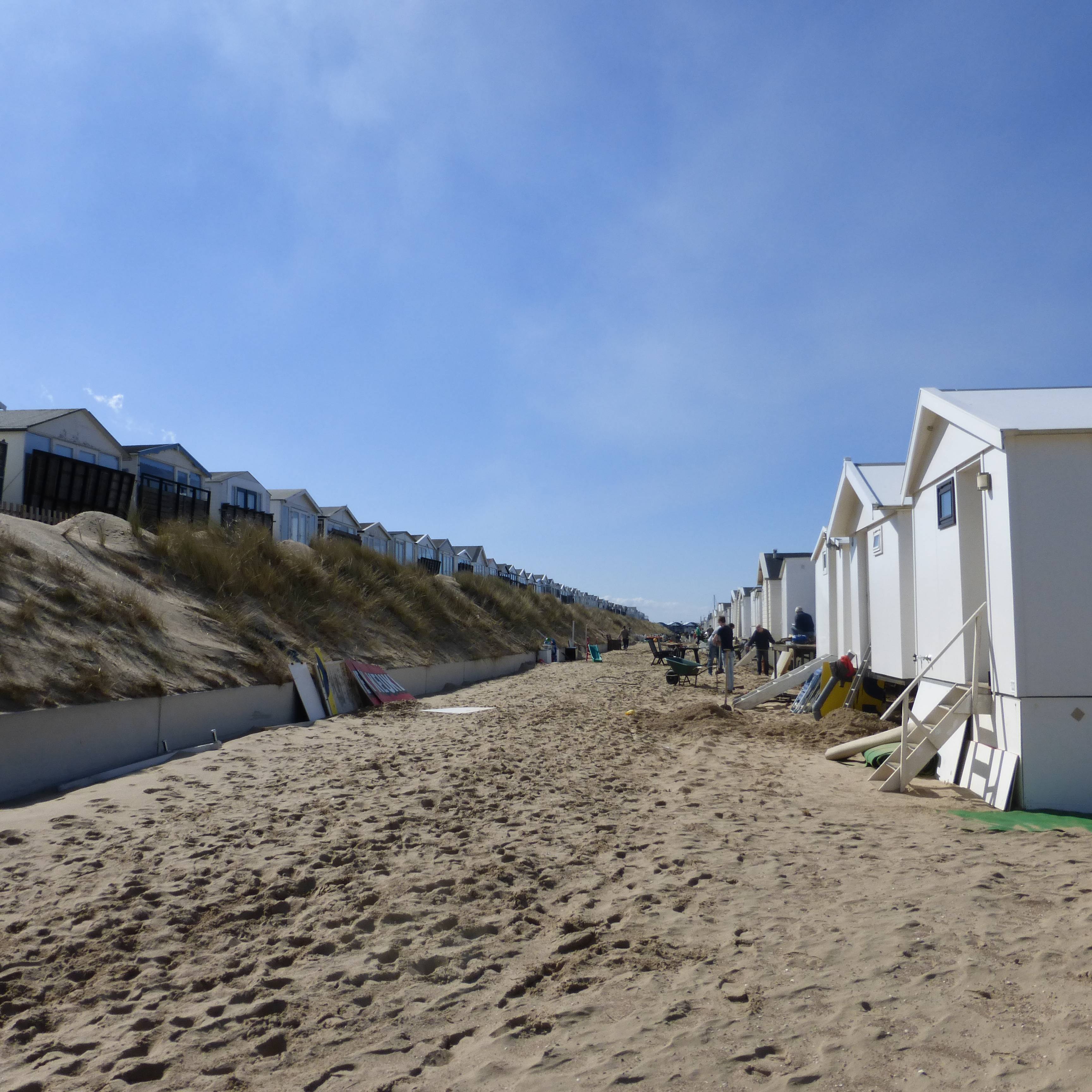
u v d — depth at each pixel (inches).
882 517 487.2
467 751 386.9
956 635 291.4
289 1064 115.3
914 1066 106.9
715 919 164.6
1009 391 326.0
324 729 467.5
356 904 177.5
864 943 148.6
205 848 223.0
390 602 837.8
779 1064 109.4
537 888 188.2
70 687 342.3
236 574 606.9
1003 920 156.9
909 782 298.2
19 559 427.8
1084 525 266.4
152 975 144.3
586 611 2628.0
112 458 992.2
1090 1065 104.0
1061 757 260.4
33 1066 115.3
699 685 794.2
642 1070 109.3
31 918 173.2
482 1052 116.5
